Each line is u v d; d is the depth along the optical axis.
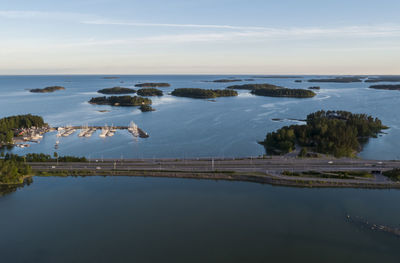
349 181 166.75
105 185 170.75
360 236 120.94
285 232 124.19
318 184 165.50
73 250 114.12
